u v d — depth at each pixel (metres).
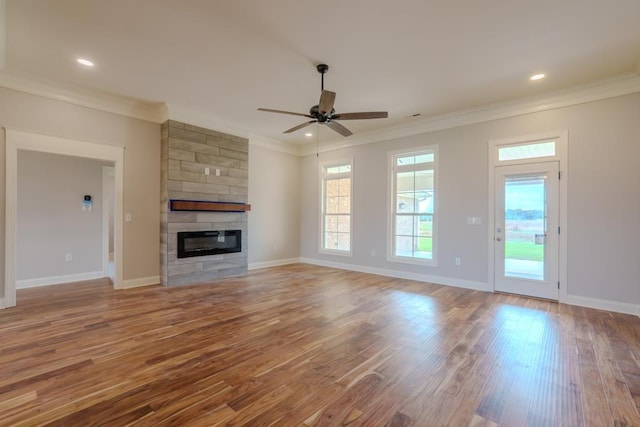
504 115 4.36
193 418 1.68
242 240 5.75
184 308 3.62
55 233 4.89
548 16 2.50
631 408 1.79
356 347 2.60
